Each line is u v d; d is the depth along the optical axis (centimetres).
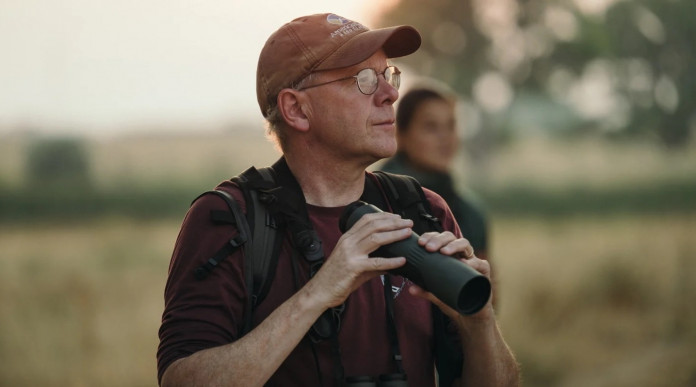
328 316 274
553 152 7412
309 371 275
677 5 5647
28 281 1564
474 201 515
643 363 930
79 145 6150
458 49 5812
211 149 7988
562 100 6488
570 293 1327
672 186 4303
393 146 290
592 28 5812
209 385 254
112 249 2241
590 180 4881
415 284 266
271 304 277
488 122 6228
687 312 1156
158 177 5659
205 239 276
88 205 4347
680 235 1634
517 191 4581
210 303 270
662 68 5762
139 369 997
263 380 255
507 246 2150
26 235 2964
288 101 292
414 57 5866
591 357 1009
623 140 6128
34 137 6259
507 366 292
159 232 2838
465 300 253
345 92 286
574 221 3039
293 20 300
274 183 290
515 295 1363
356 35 288
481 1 5744
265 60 298
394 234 259
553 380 954
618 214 3222
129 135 9400
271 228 280
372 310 284
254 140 9306
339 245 261
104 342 1111
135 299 1459
